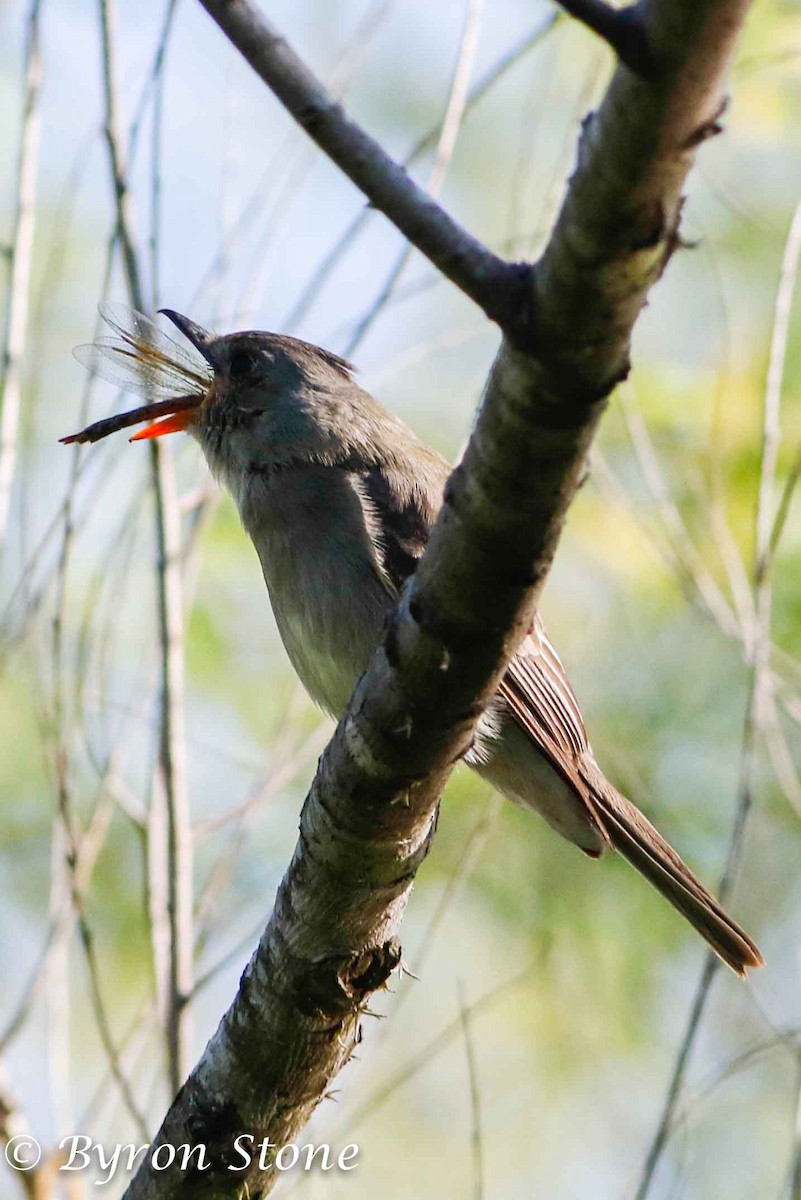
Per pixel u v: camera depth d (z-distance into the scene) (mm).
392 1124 11883
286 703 12203
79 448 8562
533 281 4633
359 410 8906
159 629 8055
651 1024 12273
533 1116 12141
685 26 4031
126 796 8656
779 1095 11805
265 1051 6477
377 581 8383
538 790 9055
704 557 11828
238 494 8922
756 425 11938
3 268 12047
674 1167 9008
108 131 8594
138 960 11938
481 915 12445
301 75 4492
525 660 8656
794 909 12055
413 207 4594
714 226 12656
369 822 5969
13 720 12086
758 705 8359
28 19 8609
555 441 4895
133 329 8828
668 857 8945
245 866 11531
